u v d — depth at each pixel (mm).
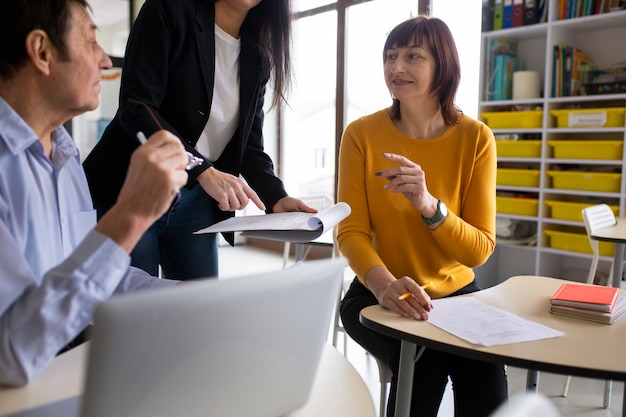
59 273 703
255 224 1273
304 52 5223
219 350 575
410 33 1652
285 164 5613
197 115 1589
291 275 614
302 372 687
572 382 2619
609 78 3285
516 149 3604
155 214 729
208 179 1389
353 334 1630
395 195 1667
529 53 3809
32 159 925
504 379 1497
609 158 3203
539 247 3516
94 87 953
